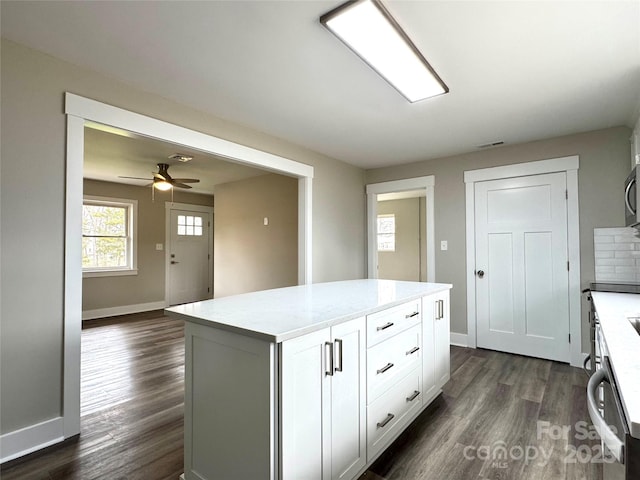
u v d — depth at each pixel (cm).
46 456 191
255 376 134
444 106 277
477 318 399
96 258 588
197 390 159
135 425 225
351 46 190
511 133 340
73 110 212
